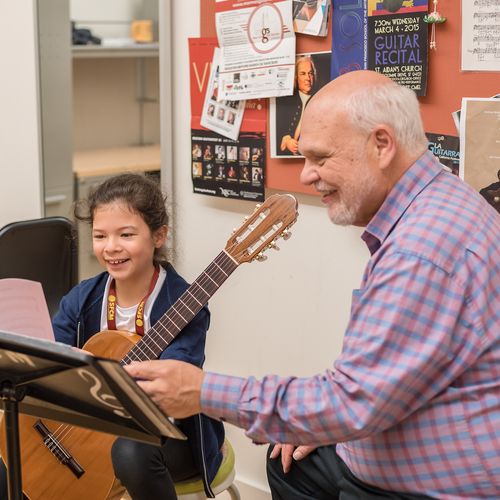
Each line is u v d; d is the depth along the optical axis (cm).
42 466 194
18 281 177
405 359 138
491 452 143
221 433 207
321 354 240
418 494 150
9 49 307
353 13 211
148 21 467
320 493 191
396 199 152
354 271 228
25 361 138
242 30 234
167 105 262
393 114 148
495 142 194
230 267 181
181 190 266
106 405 141
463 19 193
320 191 155
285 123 230
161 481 188
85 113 475
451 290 140
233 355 261
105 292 203
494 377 143
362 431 140
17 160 315
